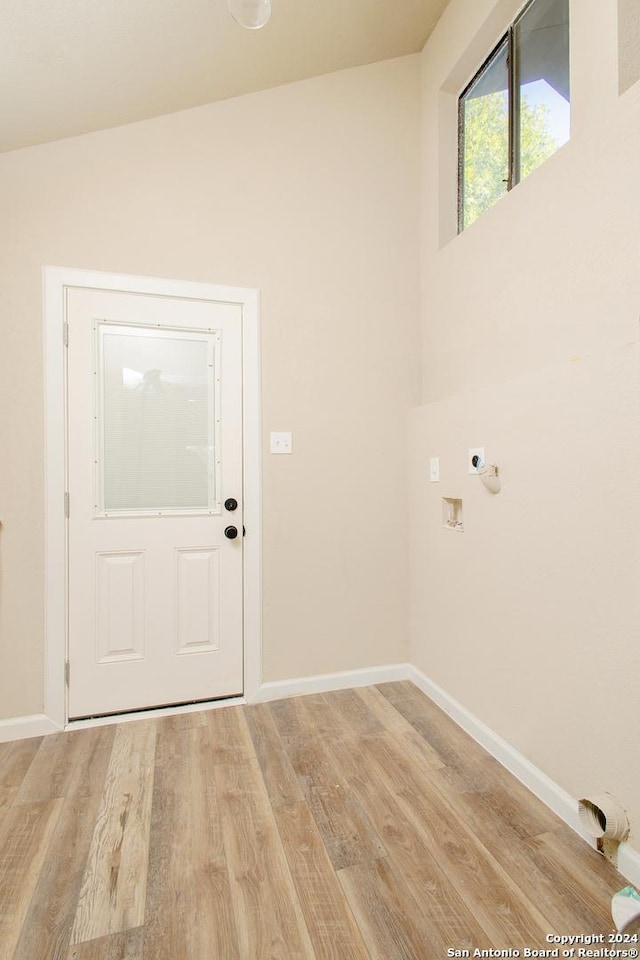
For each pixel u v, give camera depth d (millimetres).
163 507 2127
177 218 2113
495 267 1854
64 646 1990
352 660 2371
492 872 1244
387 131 2424
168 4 1582
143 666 2102
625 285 1283
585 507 1360
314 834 1382
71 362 2000
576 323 1455
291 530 2271
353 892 1188
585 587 1364
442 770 1686
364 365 2381
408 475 2459
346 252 2354
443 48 2244
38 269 1950
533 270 1645
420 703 2188
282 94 2264
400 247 2441
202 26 1711
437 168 2316
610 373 1272
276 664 2254
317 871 1251
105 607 2055
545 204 1581
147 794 1560
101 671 2047
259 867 1265
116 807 1497
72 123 1917
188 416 2156
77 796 1551
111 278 2025
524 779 1605
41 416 1961
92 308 2020
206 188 2154
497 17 1900
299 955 1033
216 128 2170
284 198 2262
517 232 1725
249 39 1875
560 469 1450
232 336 2203
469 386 2035
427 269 2410
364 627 2393
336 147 2340
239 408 2219
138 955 1035
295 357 2271
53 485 1973
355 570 2373
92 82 1747
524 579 1617
